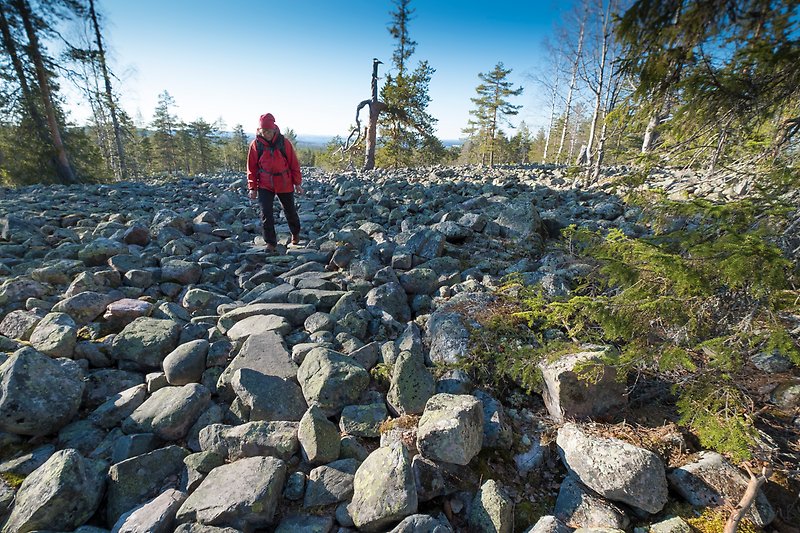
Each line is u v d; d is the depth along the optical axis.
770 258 1.89
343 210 8.73
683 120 2.61
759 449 2.22
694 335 2.27
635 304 2.32
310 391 2.88
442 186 10.36
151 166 68.06
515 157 63.19
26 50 17.62
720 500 2.08
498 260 5.30
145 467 2.36
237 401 2.90
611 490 2.11
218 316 4.14
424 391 2.83
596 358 2.66
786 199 2.43
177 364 3.14
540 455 2.49
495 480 2.34
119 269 5.03
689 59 2.30
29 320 3.69
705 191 3.16
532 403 2.90
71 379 2.82
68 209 9.09
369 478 2.15
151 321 3.65
